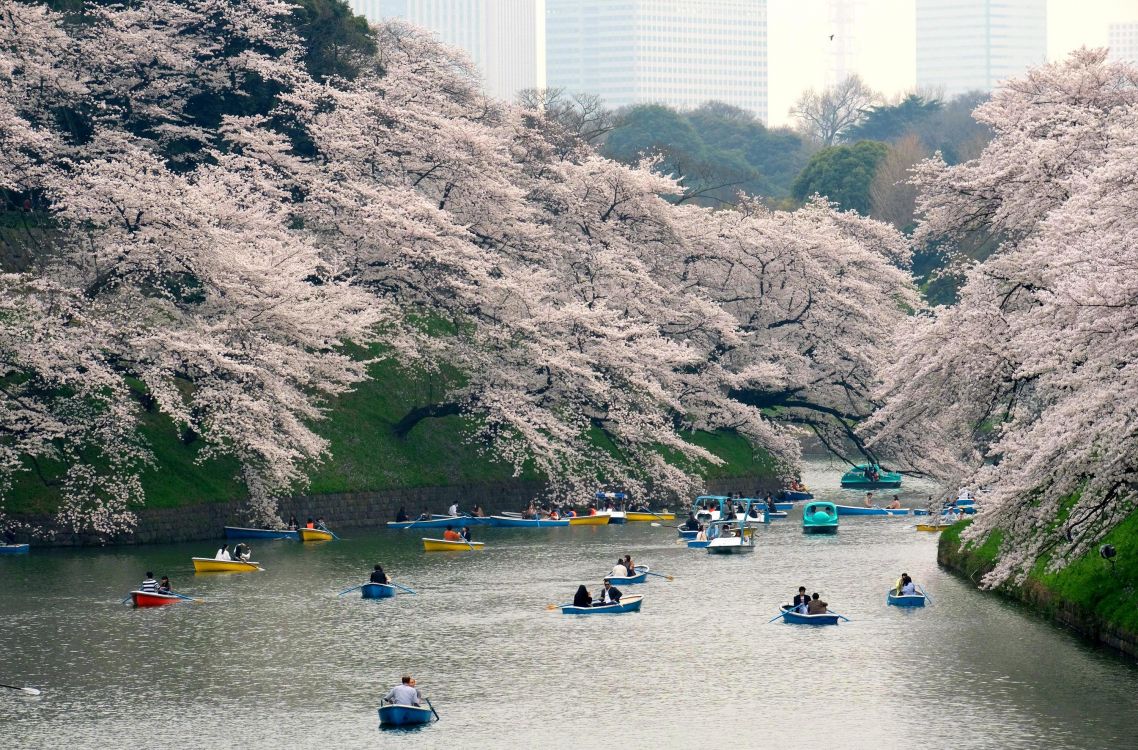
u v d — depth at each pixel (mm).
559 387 170500
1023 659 86938
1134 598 87312
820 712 76688
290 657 91375
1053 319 81938
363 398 173000
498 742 72062
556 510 171250
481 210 184750
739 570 129875
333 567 129375
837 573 127125
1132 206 82062
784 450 193875
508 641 96375
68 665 89000
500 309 171625
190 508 142875
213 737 73312
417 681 85000
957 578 121688
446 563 133500
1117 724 72500
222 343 140500
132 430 133875
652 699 80188
